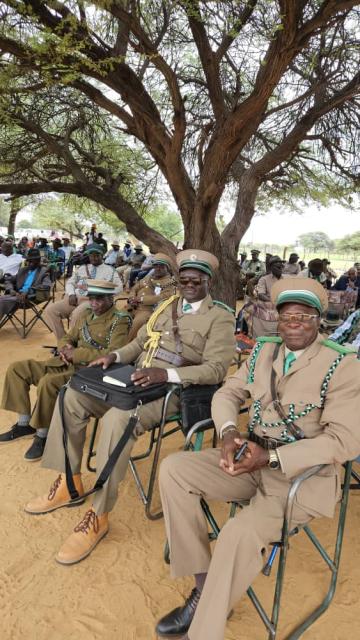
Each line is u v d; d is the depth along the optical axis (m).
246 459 1.84
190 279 2.82
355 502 2.90
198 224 5.10
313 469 1.78
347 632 1.96
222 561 1.69
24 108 5.58
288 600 2.12
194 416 2.52
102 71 3.59
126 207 5.99
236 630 1.95
